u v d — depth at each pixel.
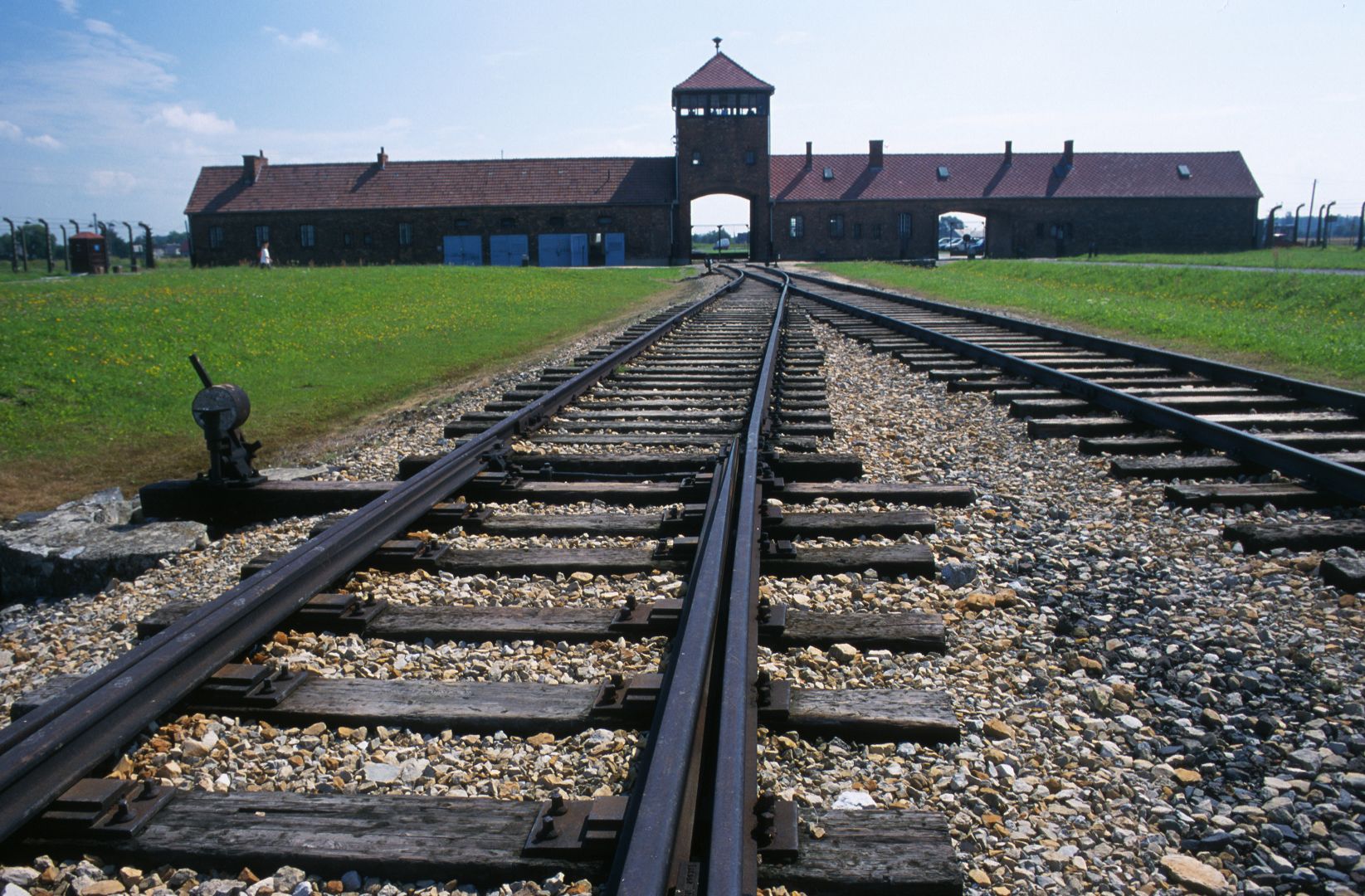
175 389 11.22
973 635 4.07
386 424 9.95
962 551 5.06
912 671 3.72
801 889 2.43
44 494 7.63
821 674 3.66
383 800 2.78
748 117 73.25
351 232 72.75
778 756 3.09
